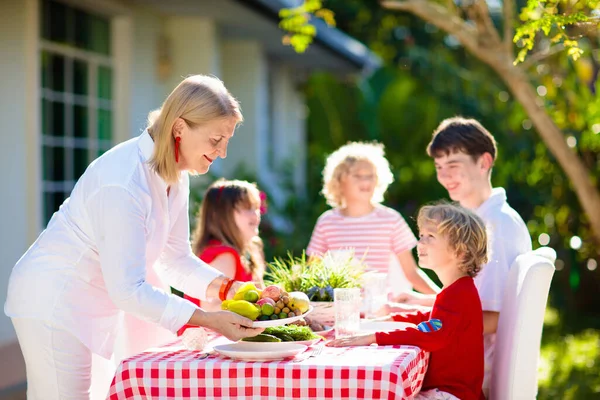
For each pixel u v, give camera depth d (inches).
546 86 310.5
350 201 211.6
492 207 161.2
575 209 347.9
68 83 302.2
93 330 129.0
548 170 362.9
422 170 459.2
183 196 143.1
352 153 212.7
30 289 127.3
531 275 138.1
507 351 141.3
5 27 269.0
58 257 127.4
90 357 130.5
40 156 283.1
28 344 127.9
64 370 127.2
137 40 348.5
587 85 334.0
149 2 341.1
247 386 115.0
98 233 123.1
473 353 138.6
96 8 315.6
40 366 127.6
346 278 157.4
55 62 293.4
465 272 142.8
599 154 316.5
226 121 126.0
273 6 354.6
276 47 476.1
